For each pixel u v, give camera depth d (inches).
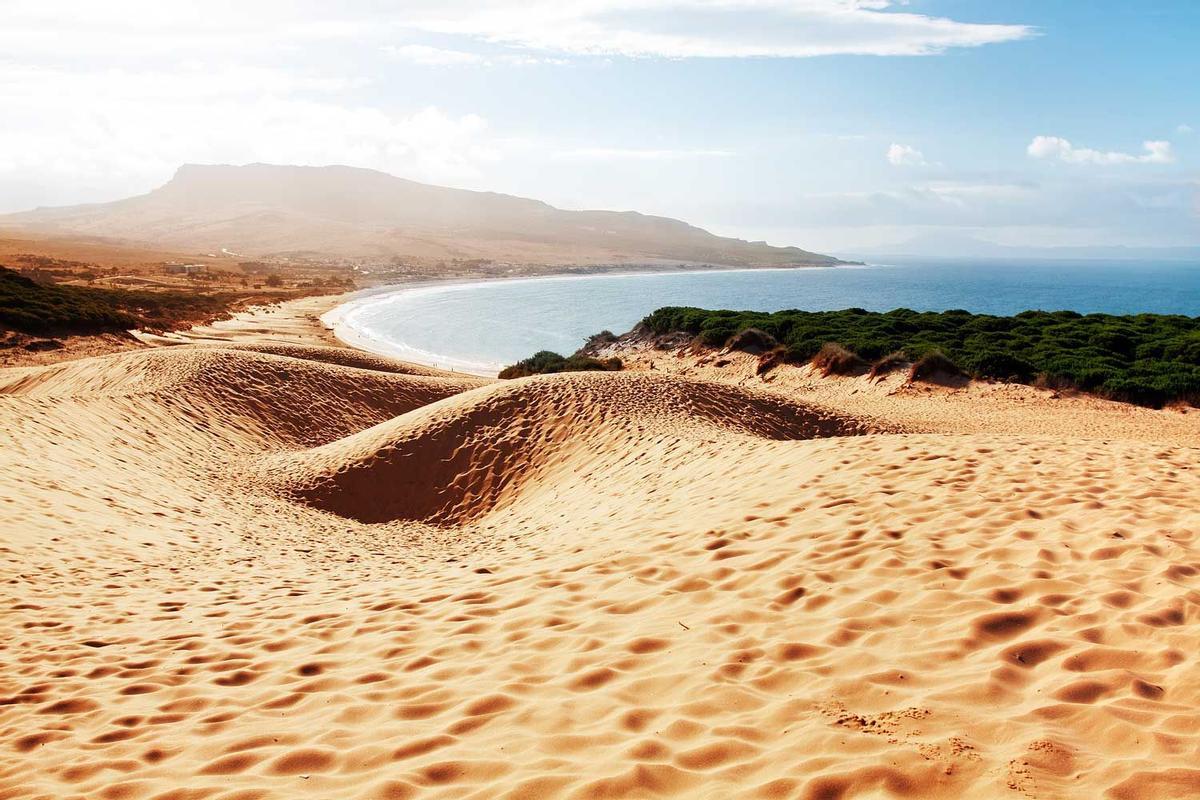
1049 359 1129.4
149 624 236.4
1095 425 882.1
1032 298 6141.7
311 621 222.7
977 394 1031.6
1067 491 271.6
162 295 2748.5
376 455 608.7
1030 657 145.3
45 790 129.4
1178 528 216.8
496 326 3186.5
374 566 364.5
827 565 211.8
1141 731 114.6
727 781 112.9
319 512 548.4
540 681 157.9
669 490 411.8
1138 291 7726.4
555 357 1499.8
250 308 3063.5
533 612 204.4
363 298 4594.0
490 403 653.9
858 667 148.7
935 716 125.0
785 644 162.1
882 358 1170.6
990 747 114.6
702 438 522.6
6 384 917.2
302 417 807.7
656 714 137.5
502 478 578.9
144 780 129.4
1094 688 129.6
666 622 184.4
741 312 1724.9
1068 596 171.9
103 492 434.0
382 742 136.3
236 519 461.1
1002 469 313.9
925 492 283.1
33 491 390.6
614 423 592.1
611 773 115.9
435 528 533.6
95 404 642.2
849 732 122.9
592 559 255.3
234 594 277.3
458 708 148.1
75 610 248.8
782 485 332.5
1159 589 170.4
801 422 725.9
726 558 234.2
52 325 1502.2
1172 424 875.4
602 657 167.0
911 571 199.3
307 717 152.4
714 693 142.5
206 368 824.9
